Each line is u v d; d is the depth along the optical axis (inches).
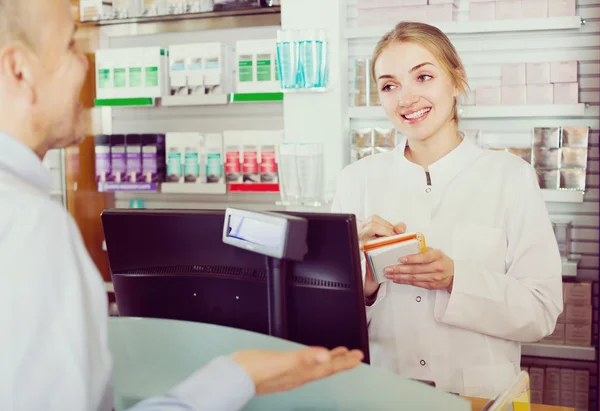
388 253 62.2
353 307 43.4
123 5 150.3
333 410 36.8
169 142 146.9
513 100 120.0
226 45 145.6
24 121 28.6
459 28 118.3
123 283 51.1
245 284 46.2
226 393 26.9
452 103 78.2
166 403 26.1
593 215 127.9
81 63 30.4
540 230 73.6
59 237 24.9
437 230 76.7
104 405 29.8
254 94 134.0
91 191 162.9
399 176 80.7
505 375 74.2
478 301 68.6
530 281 72.4
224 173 144.4
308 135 124.4
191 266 48.2
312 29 114.7
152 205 165.6
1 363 23.3
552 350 120.6
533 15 116.8
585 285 120.5
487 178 77.0
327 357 27.9
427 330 75.3
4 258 23.6
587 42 126.0
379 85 78.3
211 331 39.5
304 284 44.3
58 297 24.3
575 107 115.6
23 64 27.8
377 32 122.0
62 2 29.5
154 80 145.6
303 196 113.9
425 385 35.4
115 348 41.3
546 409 58.3
